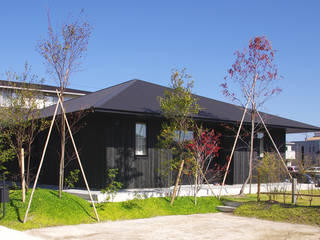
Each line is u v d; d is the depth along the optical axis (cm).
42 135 1577
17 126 1091
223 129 1567
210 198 1235
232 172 1541
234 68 1351
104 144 1231
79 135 1353
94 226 873
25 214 870
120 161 1255
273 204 1088
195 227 877
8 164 1784
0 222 858
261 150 1689
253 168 1475
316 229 848
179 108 1145
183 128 1171
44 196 983
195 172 1188
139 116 1246
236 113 1633
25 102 1077
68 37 1004
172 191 1229
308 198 1263
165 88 1617
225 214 1082
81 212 952
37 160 1608
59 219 895
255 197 1273
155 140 1348
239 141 1584
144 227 872
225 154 1552
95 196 1053
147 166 1319
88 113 1290
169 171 1328
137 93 1405
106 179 1220
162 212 1062
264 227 876
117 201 1073
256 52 1331
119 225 893
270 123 1595
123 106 1191
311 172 1491
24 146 1585
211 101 1770
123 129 1275
